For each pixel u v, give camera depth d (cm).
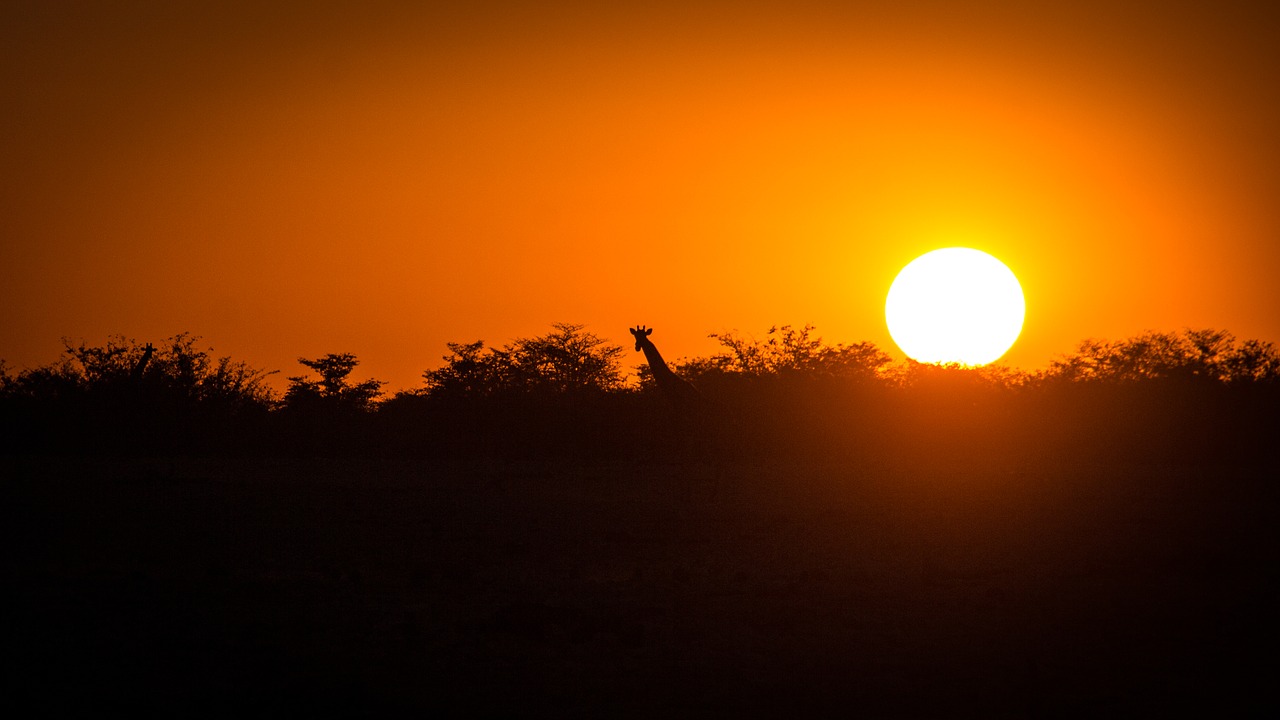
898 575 4359
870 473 9981
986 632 3344
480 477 9606
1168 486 8225
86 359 14050
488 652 3109
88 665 2869
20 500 6881
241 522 6012
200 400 13938
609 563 4697
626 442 13412
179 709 2542
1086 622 3450
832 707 2623
